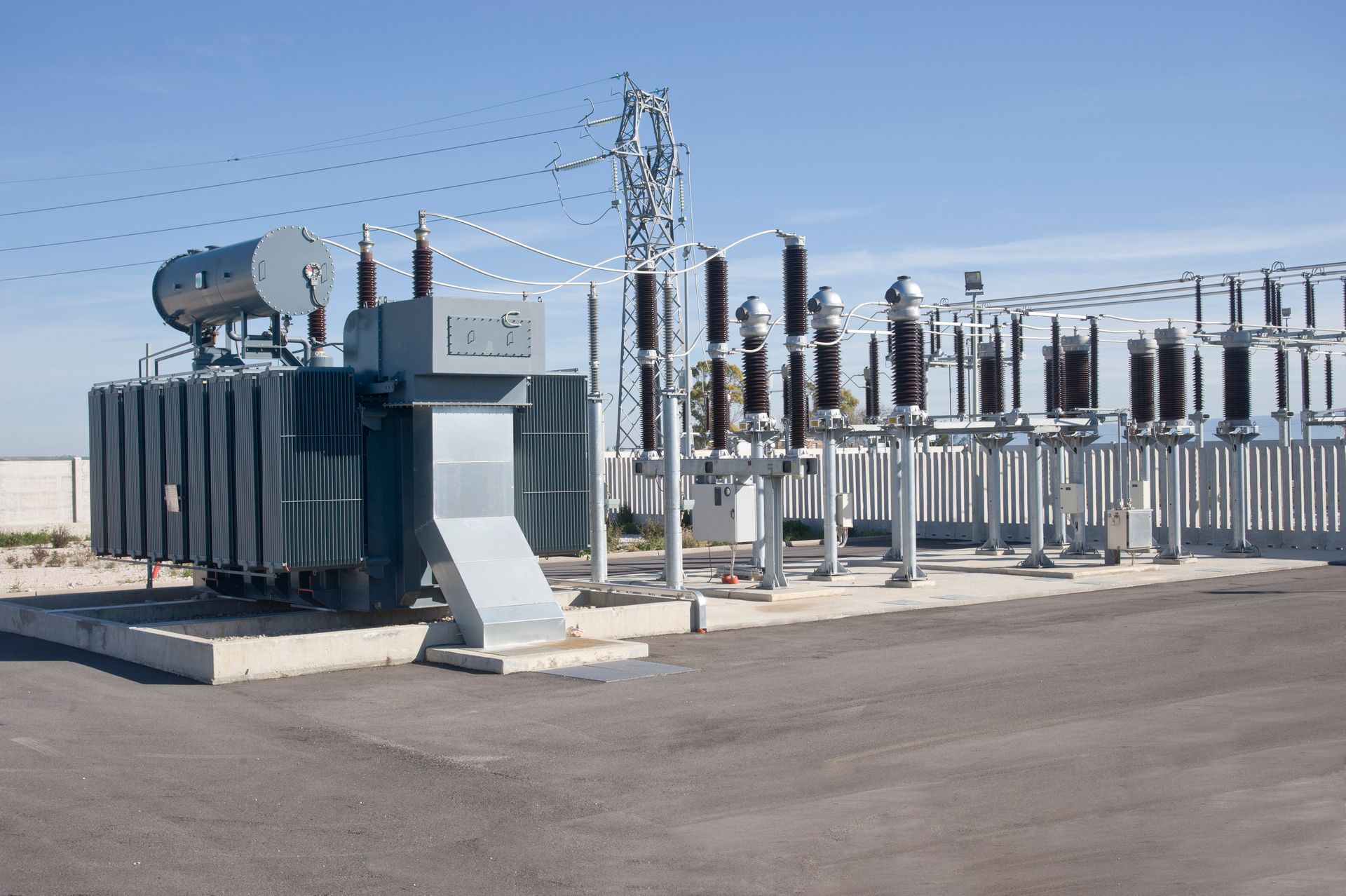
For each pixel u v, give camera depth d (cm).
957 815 739
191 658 1255
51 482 4019
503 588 1392
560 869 657
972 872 639
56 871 660
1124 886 612
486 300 1450
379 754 920
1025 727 962
